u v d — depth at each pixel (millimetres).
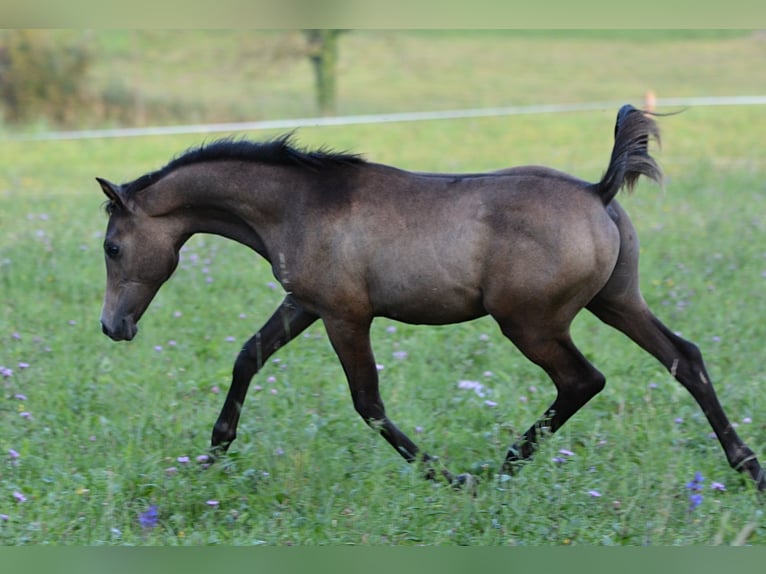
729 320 13383
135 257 9812
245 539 8312
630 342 12945
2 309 13891
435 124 28500
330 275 9375
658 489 8789
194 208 9828
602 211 9133
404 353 12156
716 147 25750
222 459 9641
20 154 25781
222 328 13508
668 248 16375
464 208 9164
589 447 9664
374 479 9000
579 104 31281
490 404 10695
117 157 25344
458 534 8344
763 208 18828
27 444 9828
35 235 17078
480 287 9227
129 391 11281
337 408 11047
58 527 8398
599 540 8180
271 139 9977
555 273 8984
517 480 8875
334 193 9391
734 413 10930
